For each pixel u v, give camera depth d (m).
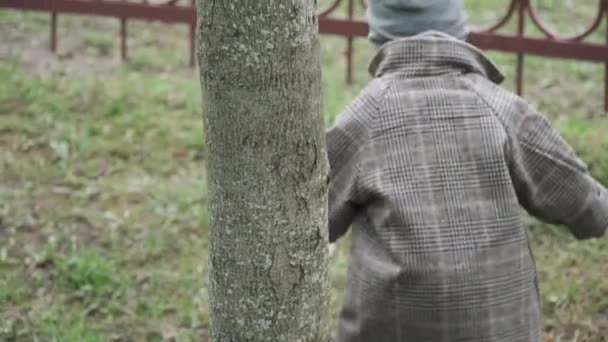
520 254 2.95
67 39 7.80
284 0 2.42
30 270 5.01
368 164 2.96
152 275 5.01
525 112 2.99
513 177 2.96
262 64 2.43
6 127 6.30
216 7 2.42
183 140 6.25
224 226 2.56
